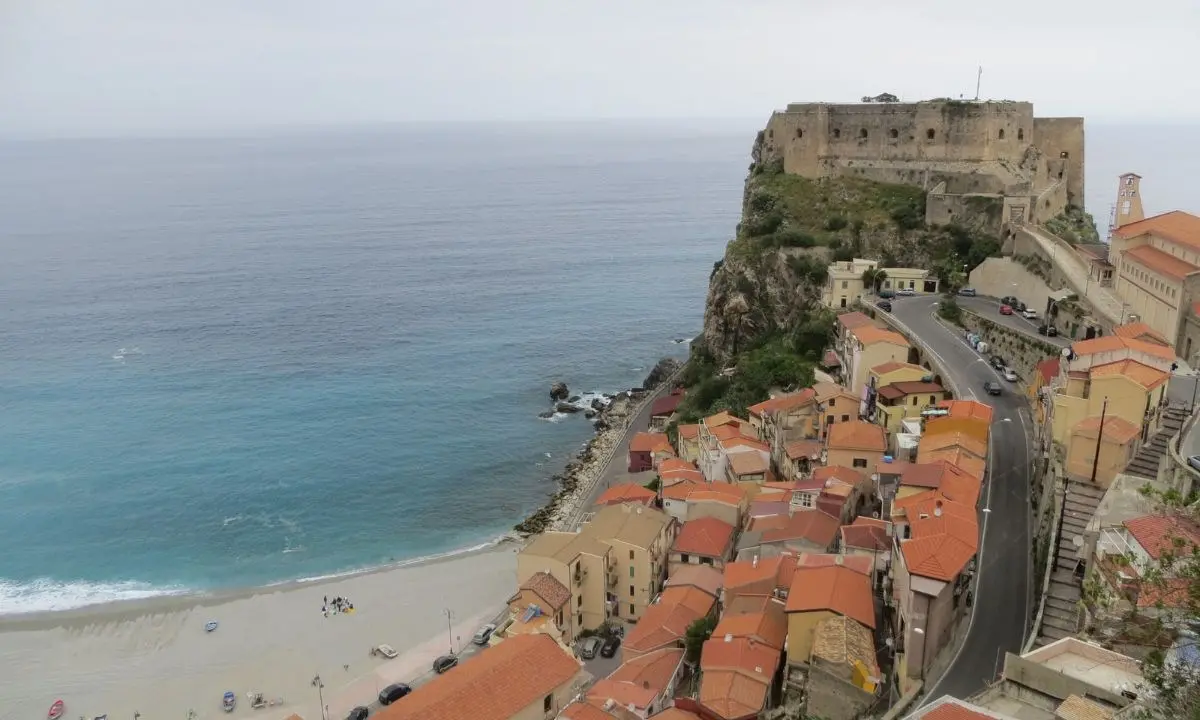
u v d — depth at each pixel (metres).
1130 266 113.25
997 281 143.88
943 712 42.44
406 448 168.38
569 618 98.00
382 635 108.75
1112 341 87.94
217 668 103.44
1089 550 62.69
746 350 164.25
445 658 100.38
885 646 72.19
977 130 177.88
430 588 119.62
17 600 120.69
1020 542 77.69
